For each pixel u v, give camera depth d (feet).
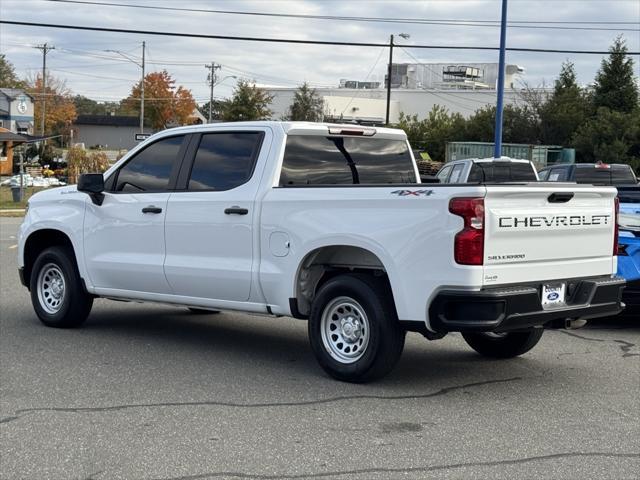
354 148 26.35
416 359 26.08
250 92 219.20
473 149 154.30
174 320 32.73
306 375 23.61
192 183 26.27
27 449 17.13
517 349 25.55
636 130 150.82
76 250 29.22
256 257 24.22
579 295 22.45
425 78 277.64
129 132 376.68
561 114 168.35
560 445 17.52
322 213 22.71
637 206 33.14
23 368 24.21
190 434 18.10
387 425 18.84
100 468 16.05
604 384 22.94
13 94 205.05
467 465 16.24
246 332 30.35
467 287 19.97
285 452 16.94
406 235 20.92
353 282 22.09
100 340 28.45
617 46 169.68
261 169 24.52
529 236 21.01
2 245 59.52
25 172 159.22
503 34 92.02
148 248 27.07
